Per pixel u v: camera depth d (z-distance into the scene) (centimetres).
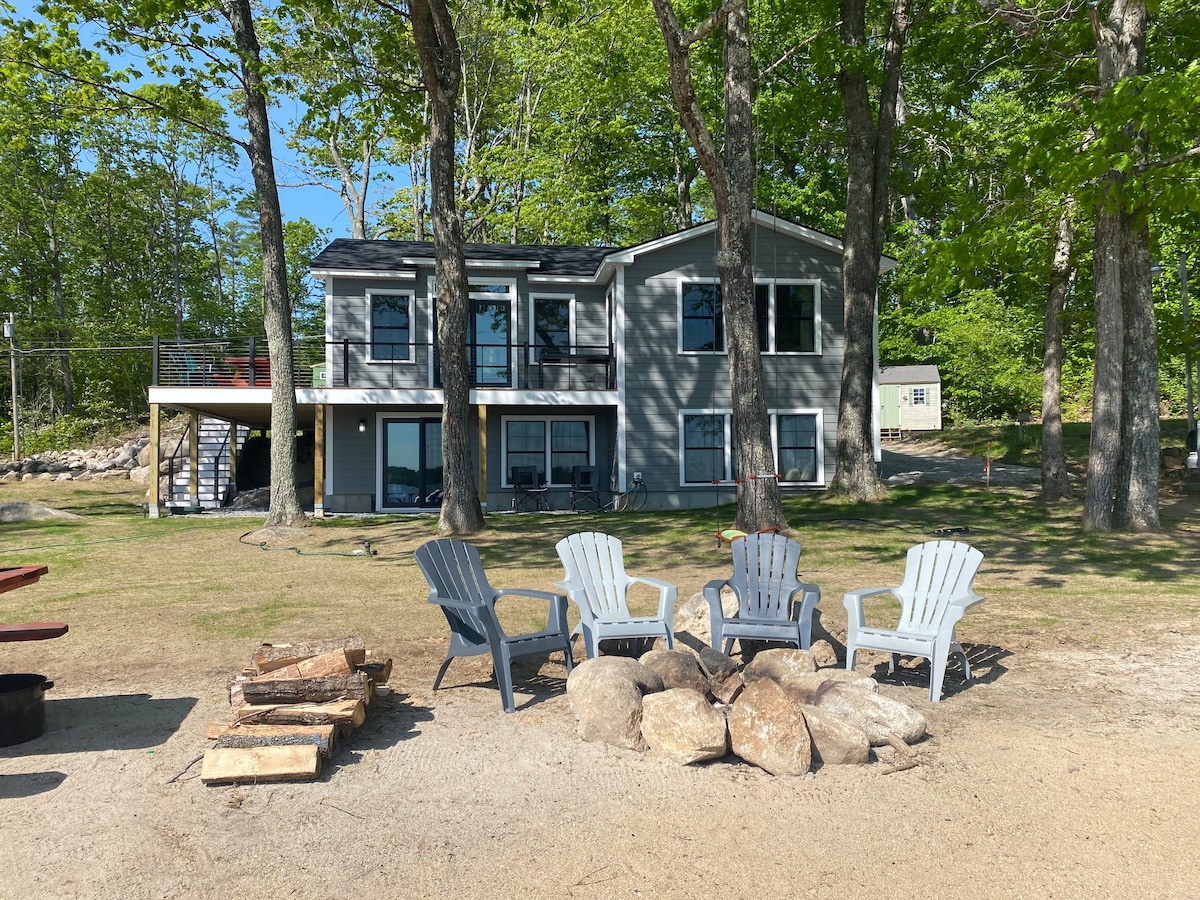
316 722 447
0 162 3428
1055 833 354
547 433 2053
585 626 573
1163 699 528
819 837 354
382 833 360
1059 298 1591
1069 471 1980
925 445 2839
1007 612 778
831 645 626
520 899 306
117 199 3831
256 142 1549
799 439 1948
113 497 2247
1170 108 877
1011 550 1138
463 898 308
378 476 2005
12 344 2894
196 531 1560
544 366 2064
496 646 528
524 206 2773
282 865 333
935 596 583
